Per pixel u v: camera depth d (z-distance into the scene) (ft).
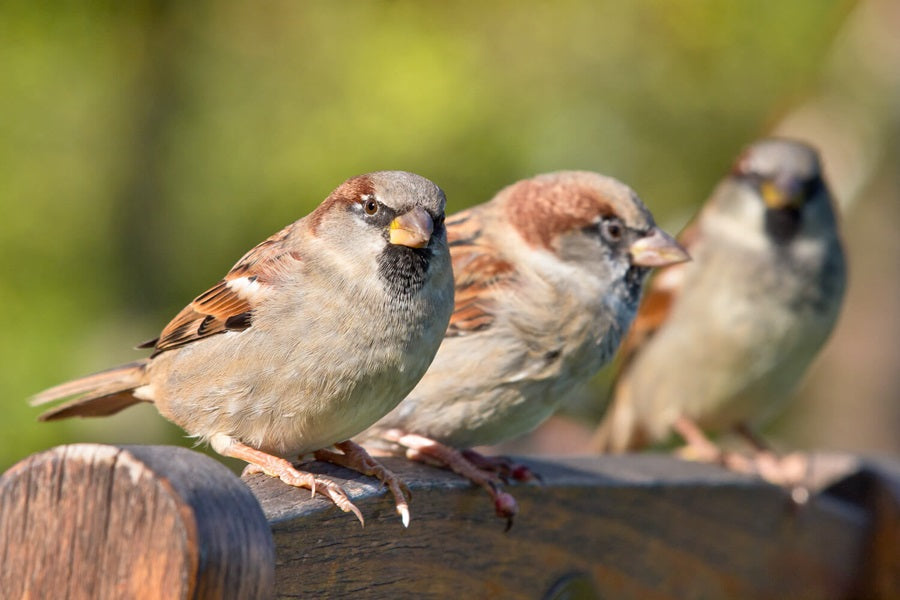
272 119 52.08
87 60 55.31
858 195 45.14
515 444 39.09
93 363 48.01
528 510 21.29
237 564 11.80
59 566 11.89
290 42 53.93
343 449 19.51
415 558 18.66
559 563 22.02
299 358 18.74
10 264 50.52
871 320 47.88
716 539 25.99
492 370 23.68
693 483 25.20
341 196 19.54
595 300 24.54
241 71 53.83
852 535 29.91
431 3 53.11
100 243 51.98
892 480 30.19
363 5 53.72
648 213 25.21
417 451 21.65
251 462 18.70
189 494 11.67
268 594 12.23
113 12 55.42
